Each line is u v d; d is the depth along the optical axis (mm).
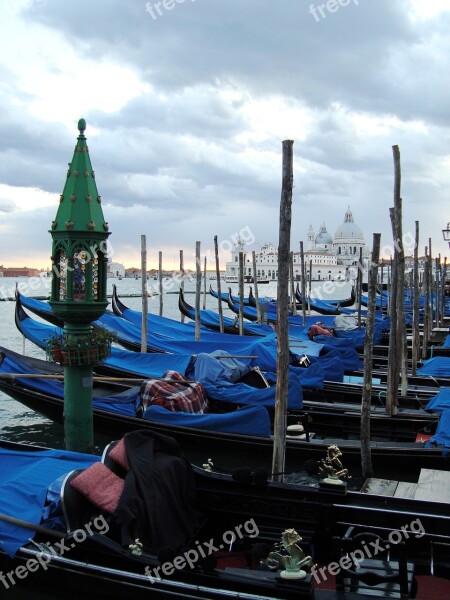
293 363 14211
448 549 5395
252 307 32000
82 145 8805
